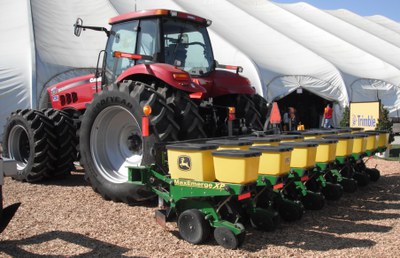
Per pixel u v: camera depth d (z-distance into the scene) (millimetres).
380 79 19172
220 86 5887
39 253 3666
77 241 3943
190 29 5973
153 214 4785
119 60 6078
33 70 14359
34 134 6320
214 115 5617
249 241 3992
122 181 5230
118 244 3873
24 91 14016
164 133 4766
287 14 27453
